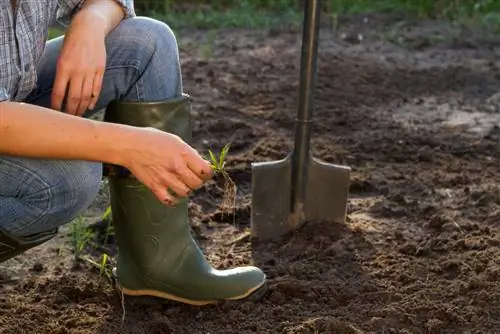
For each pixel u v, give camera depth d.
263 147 3.80
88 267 2.77
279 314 2.47
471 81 4.92
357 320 2.44
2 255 2.12
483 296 2.54
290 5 6.68
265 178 2.93
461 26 6.17
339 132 4.05
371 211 3.20
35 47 2.07
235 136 3.96
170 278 2.44
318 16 2.79
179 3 6.75
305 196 2.99
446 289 2.61
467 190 3.36
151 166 1.92
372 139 3.94
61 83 2.09
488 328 2.41
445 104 4.52
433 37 5.82
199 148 3.79
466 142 3.95
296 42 5.68
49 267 2.77
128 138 1.90
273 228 2.98
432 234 3.00
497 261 2.75
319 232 2.97
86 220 3.12
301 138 2.91
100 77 2.12
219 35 5.85
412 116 4.30
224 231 3.07
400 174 3.56
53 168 2.04
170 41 2.36
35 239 2.14
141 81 2.31
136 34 2.30
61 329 2.36
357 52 5.45
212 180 3.46
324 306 2.53
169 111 2.30
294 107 4.37
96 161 1.93
